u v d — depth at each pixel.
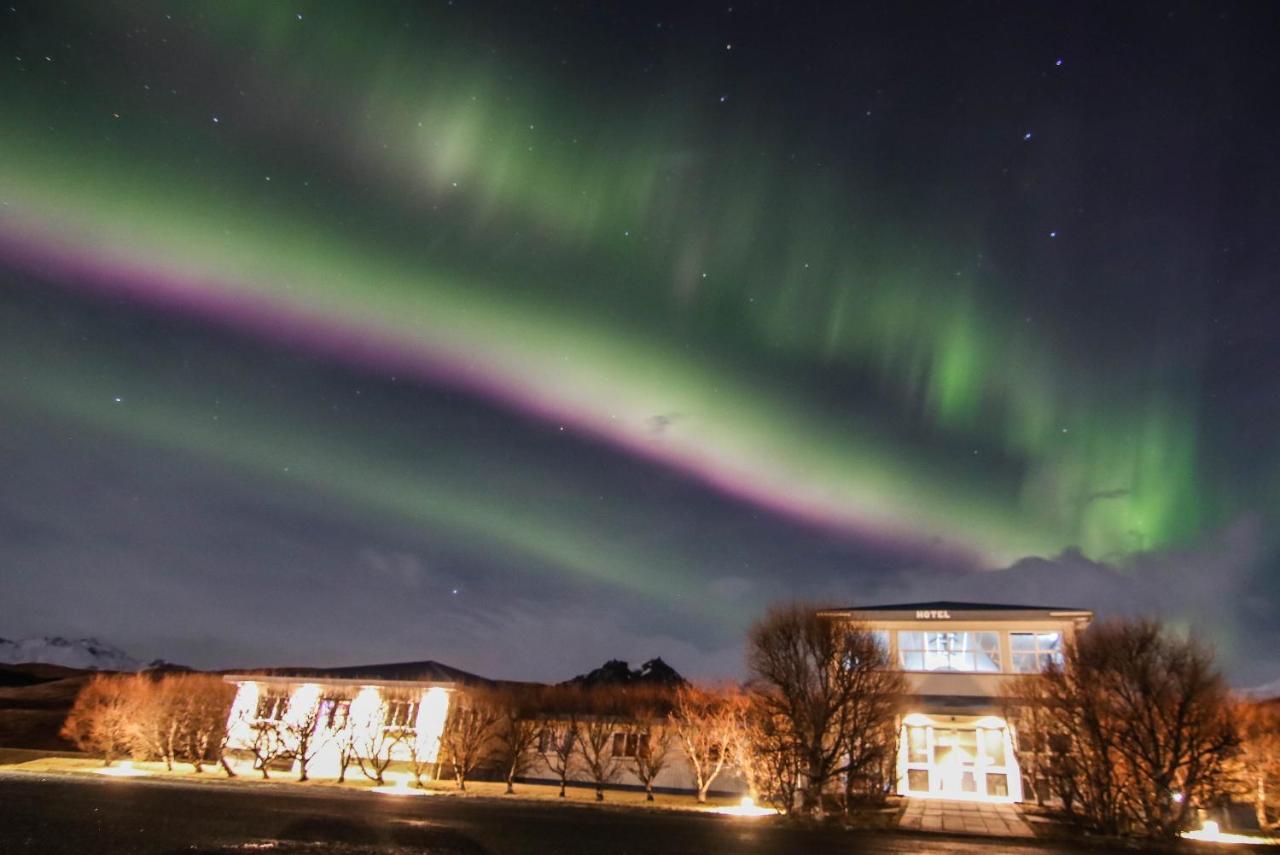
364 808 24.89
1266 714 29.28
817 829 23.88
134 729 39.31
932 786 31.92
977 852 19.53
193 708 39.78
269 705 40.44
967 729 32.31
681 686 38.09
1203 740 23.73
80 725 42.84
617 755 38.22
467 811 25.41
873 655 28.59
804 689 27.41
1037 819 26.38
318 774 38.97
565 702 38.59
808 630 28.20
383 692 39.72
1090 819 24.84
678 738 36.81
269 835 17.78
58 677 73.06
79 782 30.33
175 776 35.50
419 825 20.84
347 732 38.53
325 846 16.50
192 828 18.41
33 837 16.25
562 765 38.88
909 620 35.81
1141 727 24.50
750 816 27.28
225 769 37.66
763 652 28.30
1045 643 34.44
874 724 27.48
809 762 26.70
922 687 34.34
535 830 20.97
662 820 25.17
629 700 39.28
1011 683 31.89
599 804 29.94
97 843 15.81
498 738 37.88
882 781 29.45
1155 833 23.03
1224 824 28.95
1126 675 24.64
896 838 22.25
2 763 38.97
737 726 33.06
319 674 43.62
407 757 38.94
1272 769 27.64
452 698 38.69
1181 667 24.22
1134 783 24.84
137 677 43.97
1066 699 26.16
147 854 14.81
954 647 35.16
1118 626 25.67
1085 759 25.58
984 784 31.45
